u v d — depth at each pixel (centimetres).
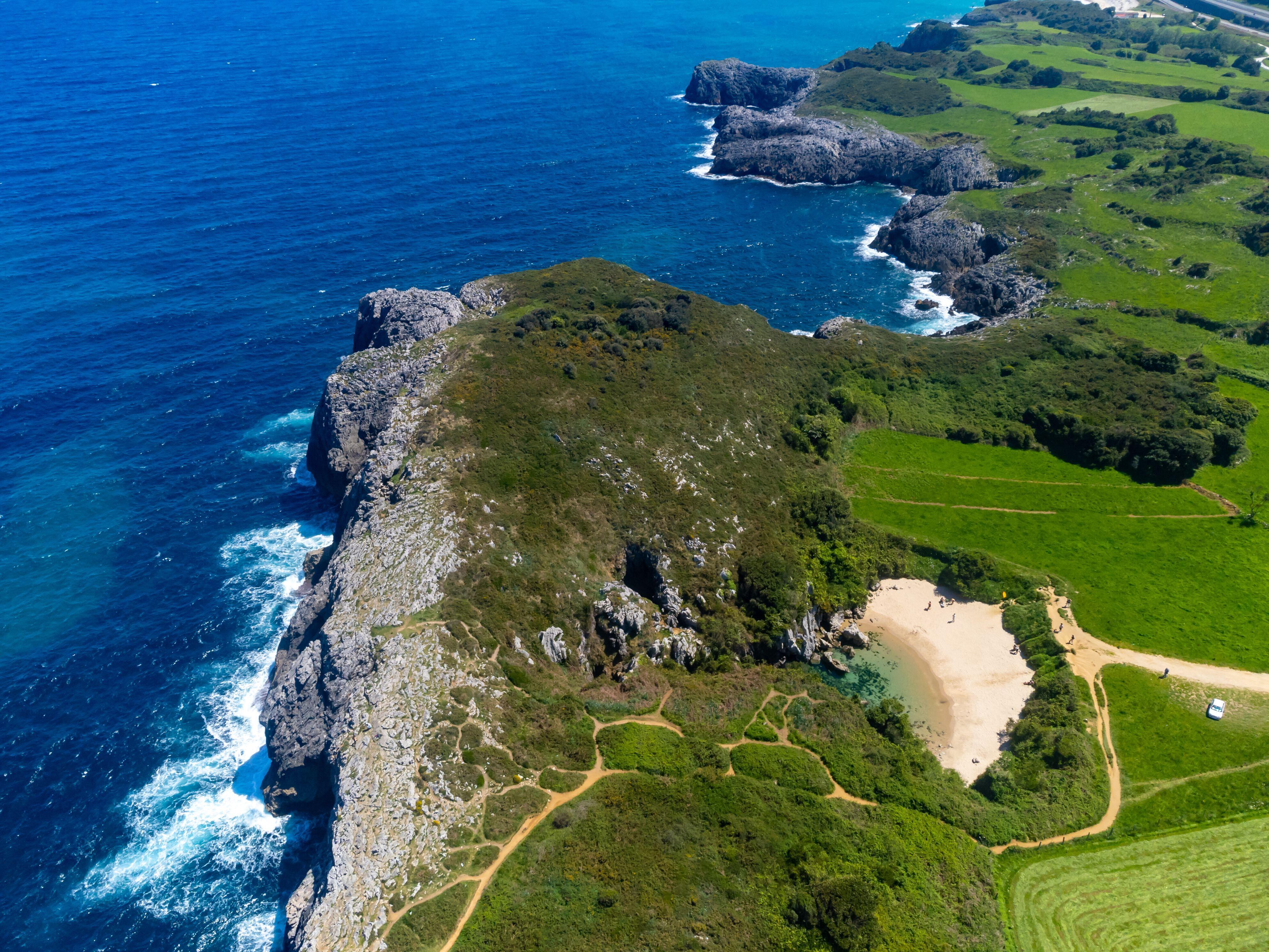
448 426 9406
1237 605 8631
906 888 5919
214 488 11125
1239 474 10569
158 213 18350
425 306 12319
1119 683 7775
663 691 7588
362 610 7506
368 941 5297
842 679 8262
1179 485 10475
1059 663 8094
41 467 11238
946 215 18075
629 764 6638
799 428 11006
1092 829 6556
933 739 7600
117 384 12875
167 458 11581
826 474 10556
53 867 6869
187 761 7731
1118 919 5891
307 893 6028
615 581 8625
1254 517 9862
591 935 5366
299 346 14075
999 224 17462
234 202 19100
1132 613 8588
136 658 8750
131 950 6316
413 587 7669
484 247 17688
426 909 5450
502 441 9312
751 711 7481
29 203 18450
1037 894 6075
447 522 8225
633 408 10150
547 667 7569
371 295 13262
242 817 7262
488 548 8169
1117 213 17250
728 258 17988
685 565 8756
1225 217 16512
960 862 6191
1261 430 11275
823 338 13750
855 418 11631
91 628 9075
